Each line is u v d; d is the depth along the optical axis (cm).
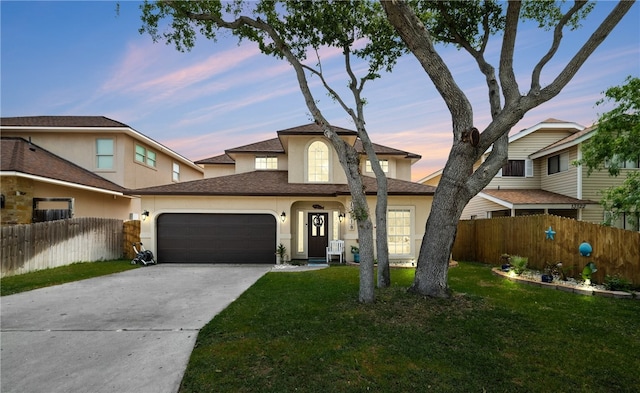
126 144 1667
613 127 1039
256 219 1353
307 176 1459
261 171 1686
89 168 1623
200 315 591
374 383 344
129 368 383
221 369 374
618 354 414
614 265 790
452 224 640
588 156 1127
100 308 640
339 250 1317
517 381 350
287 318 549
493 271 1010
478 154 630
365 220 627
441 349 425
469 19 798
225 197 1334
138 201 1875
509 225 1192
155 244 1318
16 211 1170
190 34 836
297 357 400
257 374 362
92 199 1518
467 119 626
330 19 723
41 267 1065
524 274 951
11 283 862
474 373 366
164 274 1056
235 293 770
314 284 835
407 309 572
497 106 719
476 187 636
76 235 1215
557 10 830
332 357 399
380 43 791
